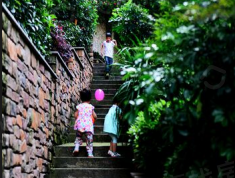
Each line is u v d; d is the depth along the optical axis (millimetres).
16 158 2977
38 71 3939
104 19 12352
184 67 2273
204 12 2055
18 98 3080
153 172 3434
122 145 4863
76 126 4770
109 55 8539
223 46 2193
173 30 2344
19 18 3793
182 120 2336
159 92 2746
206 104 2238
